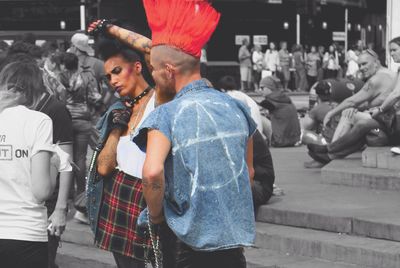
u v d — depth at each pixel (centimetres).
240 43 5106
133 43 673
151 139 510
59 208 754
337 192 1162
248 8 5188
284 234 983
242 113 536
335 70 4816
